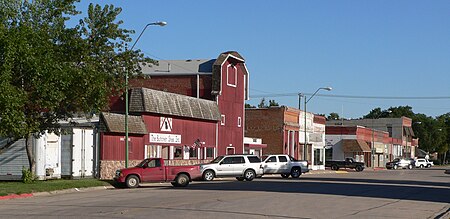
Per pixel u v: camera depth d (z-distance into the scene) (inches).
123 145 1504.7
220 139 2048.5
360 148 3415.4
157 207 767.7
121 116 1493.6
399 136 4670.3
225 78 2084.2
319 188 1232.2
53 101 1042.1
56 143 1364.4
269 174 1935.3
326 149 3499.0
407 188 1349.7
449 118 5940.0
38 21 1104.8
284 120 2573.8
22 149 1315.2
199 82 2065.7
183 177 1283.2
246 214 701.3
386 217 720.3
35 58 997.2
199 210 735.1
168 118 1727.4
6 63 965.8
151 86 2106.3
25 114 1098.7
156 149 1667.1
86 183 1195.9
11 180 1311.5
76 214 681.0
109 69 1198.3
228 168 1537.9
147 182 1255.5
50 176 1342.3
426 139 5511.8
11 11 1056.2
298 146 2733.8
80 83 1063.6
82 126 1405.0
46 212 706.2
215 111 1982.0
